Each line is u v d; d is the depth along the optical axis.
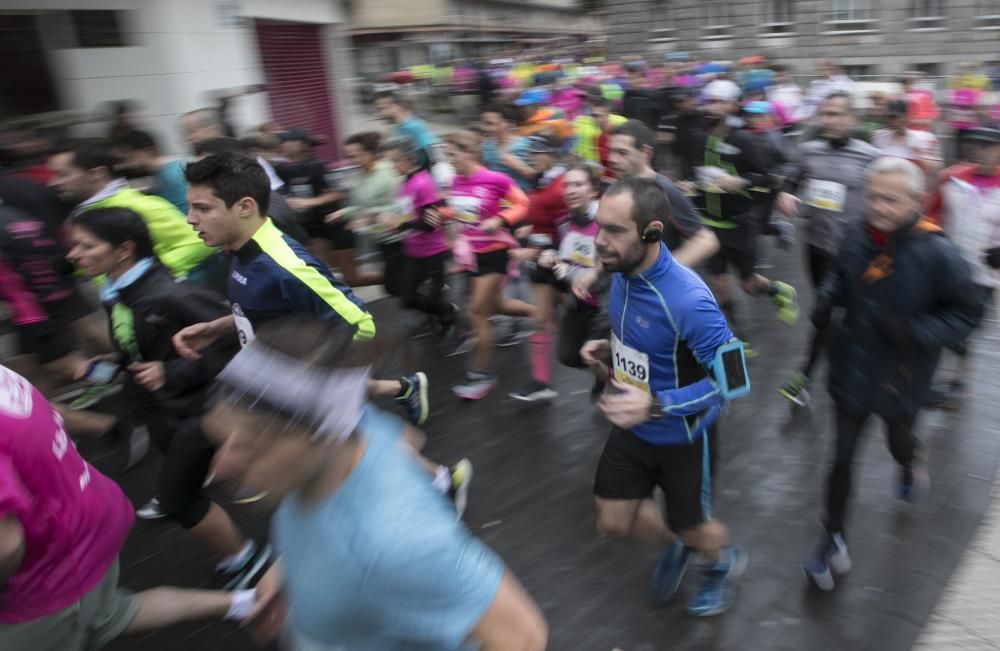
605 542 3.38
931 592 2.96
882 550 3.21
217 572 3.20
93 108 7.95
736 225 5.29
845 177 4.70
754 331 5.91
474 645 1.25
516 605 1.28
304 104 11.27
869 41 26.83
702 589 2.87
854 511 3.48
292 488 1.24
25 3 7.27
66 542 1.92
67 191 4.24
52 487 1.87
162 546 3.49
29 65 7.46
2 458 1.73
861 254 2.73
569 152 8.18
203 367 2.76
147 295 2.74
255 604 1.83
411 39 33.34
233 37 9.20
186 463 2.77
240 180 2.54
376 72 31.08
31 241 4.36
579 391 4.95
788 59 28.44
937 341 2.62
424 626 1.20
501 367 5.42
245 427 1.21
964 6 24.94
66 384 4.88
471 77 20.91
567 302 4.02
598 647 2.77
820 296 3.05
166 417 2.86
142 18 8.16
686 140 9.88
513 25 45.31
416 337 6.01
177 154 8.59
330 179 6.37
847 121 4.69
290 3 10.50
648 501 2.70
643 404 2.34
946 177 4.20
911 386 2.77
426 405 4.08
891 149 5.97
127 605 2.18
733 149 5.16
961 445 4.04
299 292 2.60
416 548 1.17
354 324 2.66
